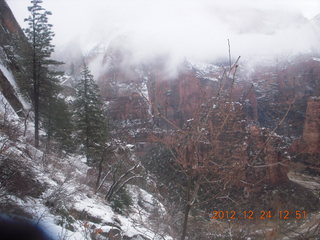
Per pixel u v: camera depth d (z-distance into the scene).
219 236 5.20
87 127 24.12
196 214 6.37
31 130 23.09
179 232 7.28
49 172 10.59
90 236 6.59
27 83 23.33
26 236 5.21
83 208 9.05
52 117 24.34
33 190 7.23
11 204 5.64
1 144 8.45
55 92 24.92
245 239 4.62
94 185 18.02
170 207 7.99
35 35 21.88
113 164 16.95
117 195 15.80
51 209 6.92
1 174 6.34
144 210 15.48
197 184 4.83
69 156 22.52
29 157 10.81
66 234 5.72
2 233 4.89
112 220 9.16
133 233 8.27
